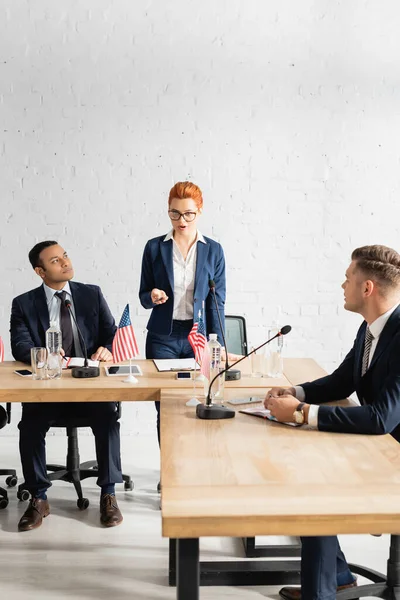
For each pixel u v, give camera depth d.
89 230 4.46
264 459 2.03
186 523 1.65
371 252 2.42
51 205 4.43
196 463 2.00
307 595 2.22
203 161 4.43
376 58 4.38
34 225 4.44
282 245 4.49
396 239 4.50
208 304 3.56
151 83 4.37
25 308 3.43
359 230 4.50
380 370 2.37
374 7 4.35
